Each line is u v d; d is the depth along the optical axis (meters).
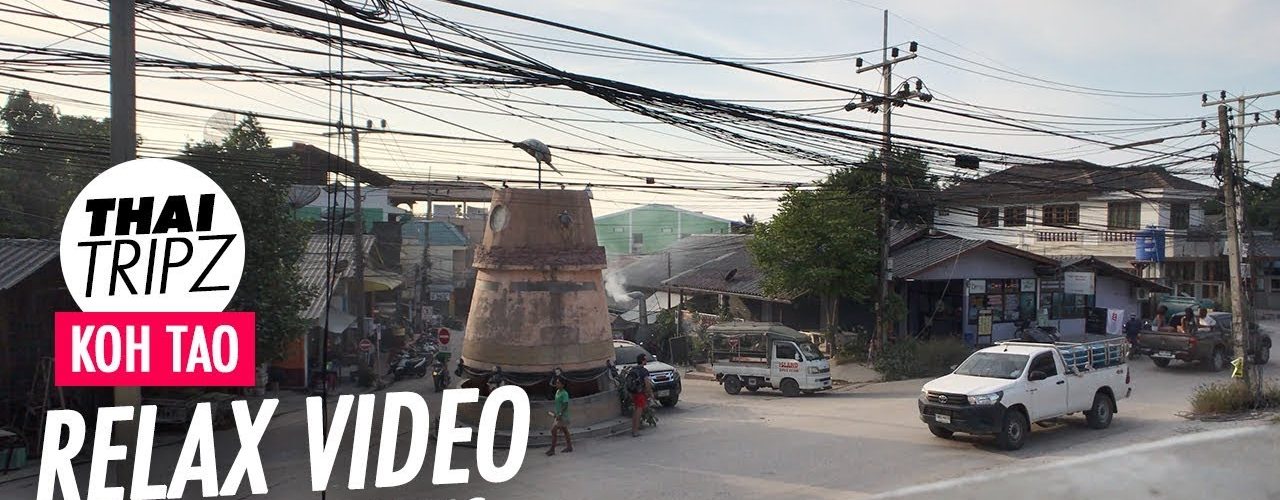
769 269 29.02
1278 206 51.34
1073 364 16.73
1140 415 18.52
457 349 38.44
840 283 27.64
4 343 16.30
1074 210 42.53
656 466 14.74
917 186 30.00
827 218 27.53
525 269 18.62
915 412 19.77
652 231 81.44
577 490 13.20
